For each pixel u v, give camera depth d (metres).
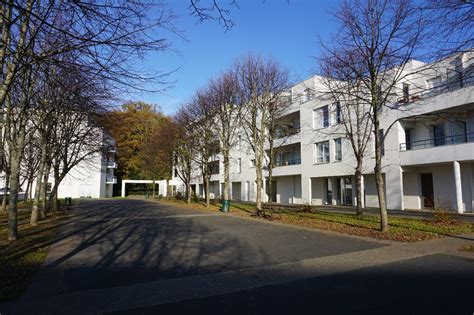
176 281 6.26
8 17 5.82
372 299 5.11
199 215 20.23
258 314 4.57
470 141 20.47
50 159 18.42
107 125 16.72
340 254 8.55
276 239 11.02
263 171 36.47
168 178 47.94
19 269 7.08
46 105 10.84
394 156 22.75
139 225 15.16
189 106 26.86
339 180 29.50
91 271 7.02
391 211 21.47
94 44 5.54
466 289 5.54
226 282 6.19
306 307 4.81
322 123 29.31
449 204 20.47
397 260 7.84
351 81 14.56
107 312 4.72
